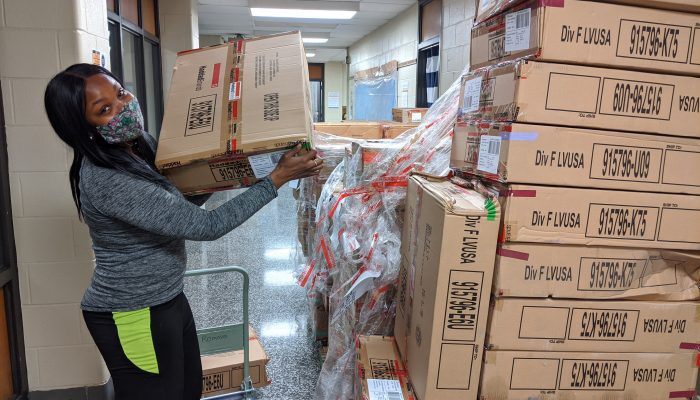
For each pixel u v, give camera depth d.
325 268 2.20
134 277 1.23
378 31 9.11
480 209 1.10
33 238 2.09
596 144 1.09
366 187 1.77
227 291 3.55
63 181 2.06
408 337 1.39
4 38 1.94
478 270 1.12
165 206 1.16
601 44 1.06
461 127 1.39
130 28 4.28
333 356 1.91
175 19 5.79
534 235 1.11
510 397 1.19
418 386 1.26
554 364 1.19
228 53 1.53
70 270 2.13
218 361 2.20
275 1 6.66
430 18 6.35
